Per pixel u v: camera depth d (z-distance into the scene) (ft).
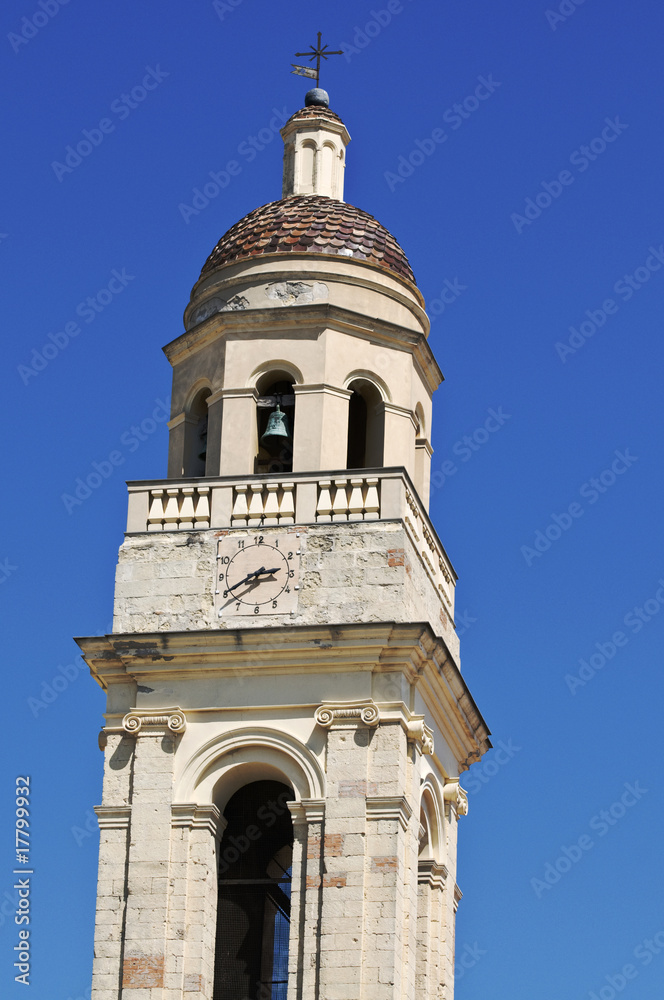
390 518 163.32
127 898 155.94
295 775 157.79
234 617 161.68
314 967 151.64
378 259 177.37
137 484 167.63
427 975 163.73
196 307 178.09
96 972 154.51
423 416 178.29
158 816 158.10
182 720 160.04
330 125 188.85
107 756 160.86
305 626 159.63
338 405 169.68
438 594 173.06
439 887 167.12
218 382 171.83
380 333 173.78
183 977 153.48
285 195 187.21
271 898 160.04
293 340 171.42
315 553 162.61
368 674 159.22
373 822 155.02
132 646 161.68
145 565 164.66
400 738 157.48
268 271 174.81
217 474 168.66
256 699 160.04
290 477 165.58
